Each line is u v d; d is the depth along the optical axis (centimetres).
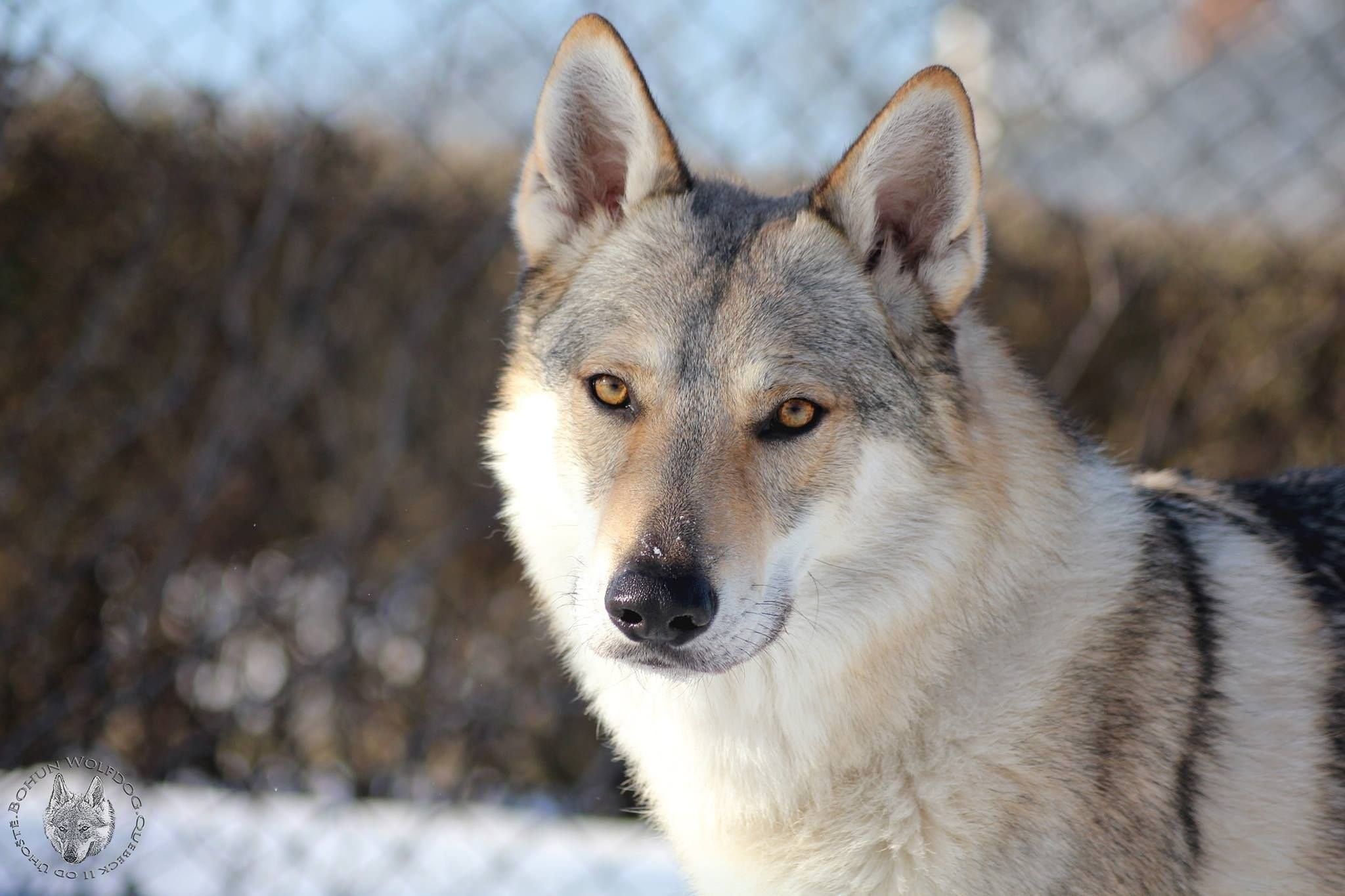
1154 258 1548
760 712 742
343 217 1469
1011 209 1552
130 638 1328
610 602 688
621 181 876
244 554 1534
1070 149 1427
